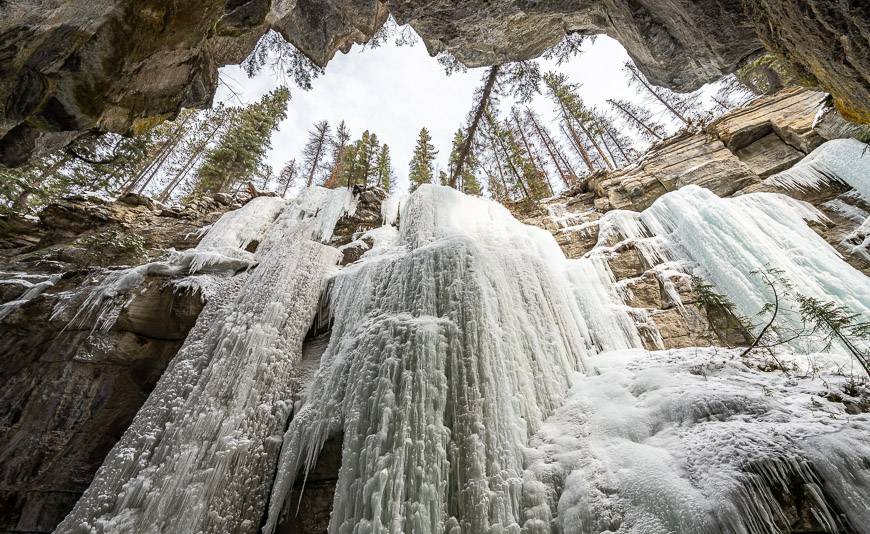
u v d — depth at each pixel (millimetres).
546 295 6152
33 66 2773
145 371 6367
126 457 4359
